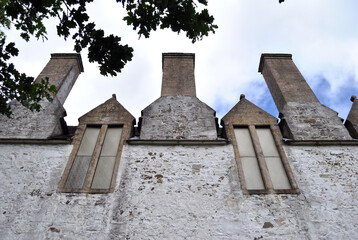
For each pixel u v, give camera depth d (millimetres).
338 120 8258
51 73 9594
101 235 5504
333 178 6648
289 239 5508
